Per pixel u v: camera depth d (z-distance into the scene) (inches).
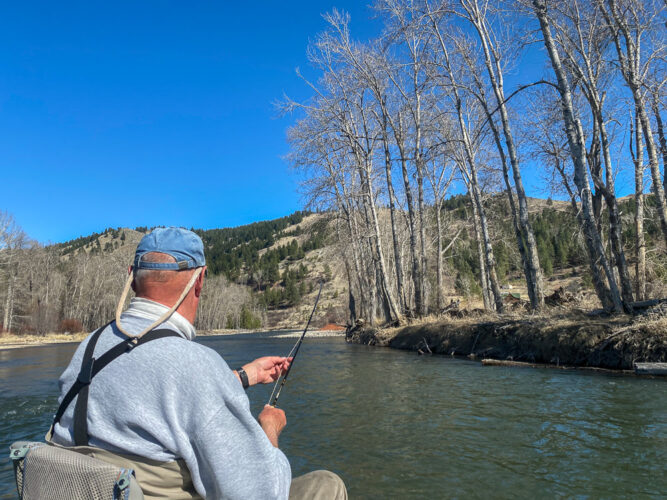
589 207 492.1
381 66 840.3
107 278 2763.3
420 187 964.0
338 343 1010.1
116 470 45.6
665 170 555.5
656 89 546.6
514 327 507.8
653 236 745.0
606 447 172.4
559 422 209.9
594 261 581.3
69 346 1391.5
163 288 61.0
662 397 251.0
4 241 2159.2
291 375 409.4
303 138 921.5
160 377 51.4
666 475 144.1
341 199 1088.2
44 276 2501.2
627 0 529.3
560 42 622.5
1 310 2261.3
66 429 54.4
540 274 612.7
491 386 310.8
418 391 303.4
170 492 52.1
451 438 192.4
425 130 883.4
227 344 1188.5
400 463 164.6
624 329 377.7
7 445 206.5
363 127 943.0
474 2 669.9
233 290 4101.9
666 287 625.0
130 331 56.1
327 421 228.8
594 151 661.9
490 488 140.3
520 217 630.5
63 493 47.2
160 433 49.8
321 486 71.5
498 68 687.1
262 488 51.0
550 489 137.8
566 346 415.2
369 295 1269.7
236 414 52.6
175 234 64.2
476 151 912.9
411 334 746.8
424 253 967.6
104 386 52.3
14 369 581.0
